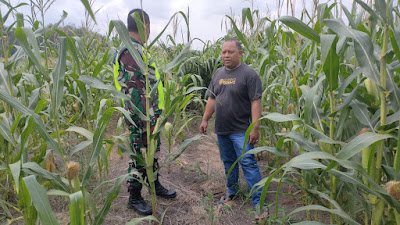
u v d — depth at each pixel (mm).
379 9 1277
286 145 2877
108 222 2611
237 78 2760
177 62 2145
